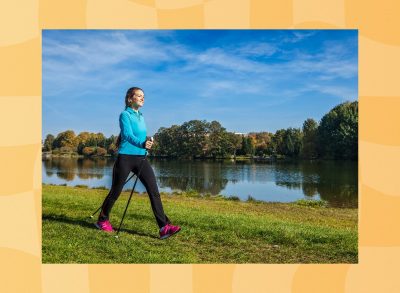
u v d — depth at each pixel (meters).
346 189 26.86
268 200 19.00
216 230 7.62
